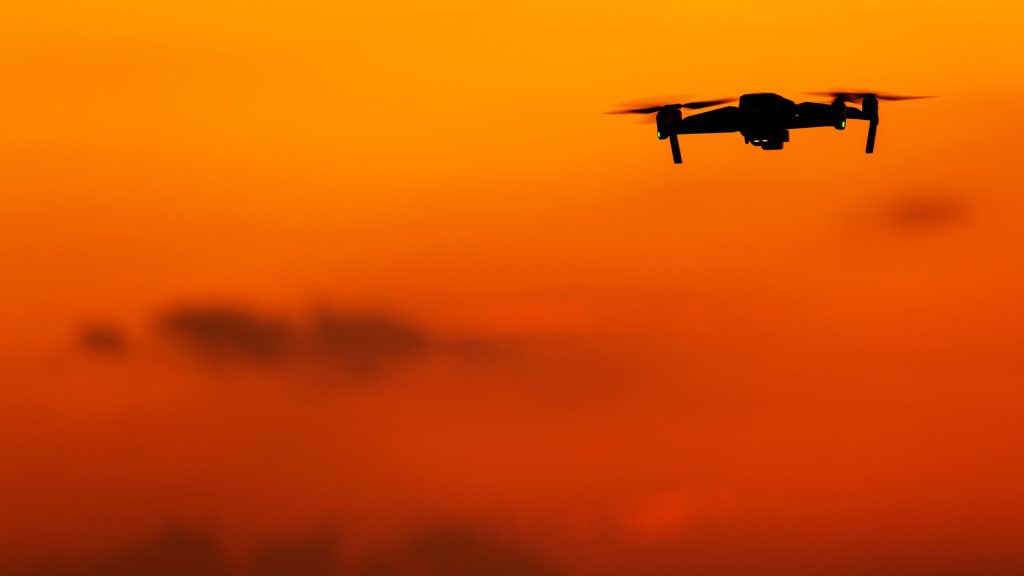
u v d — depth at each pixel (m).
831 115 26.70
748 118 26.30
